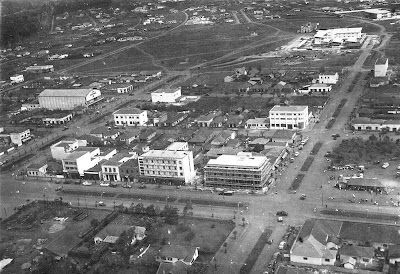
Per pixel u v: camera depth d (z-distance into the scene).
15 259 195.88
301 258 174.00
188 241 196.12
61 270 179.62
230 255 183.88
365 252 171.62
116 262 183.62
